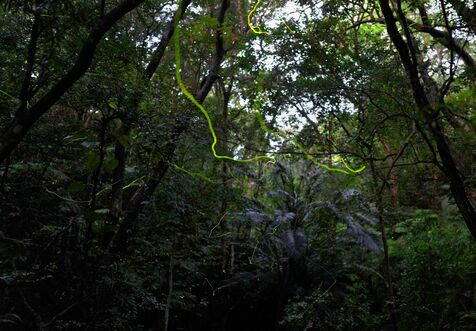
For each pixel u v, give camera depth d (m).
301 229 7.48
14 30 3.34
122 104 3.05
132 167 5.32
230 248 8.19
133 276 4.82
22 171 4.38
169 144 4.43
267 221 7.34
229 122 4.90
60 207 4.28
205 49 6.71
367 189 5.82
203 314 7.62
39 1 1.96
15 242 3.60
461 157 3.11
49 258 3.97
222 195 6.00
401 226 7.00
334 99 4.05
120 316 4.33
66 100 3.24
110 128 3.44
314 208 7.30
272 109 4.19
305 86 4.04
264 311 7.81
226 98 8.05
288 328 6.70
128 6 1.66
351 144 4.10
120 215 4.75
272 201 8.22
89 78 3.05
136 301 5.23
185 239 5.85
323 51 4.11
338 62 4.12
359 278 6.96
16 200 4.15
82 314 3.90
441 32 3.53
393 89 3.86
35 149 4.32
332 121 4.35
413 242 5.87
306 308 6.13
